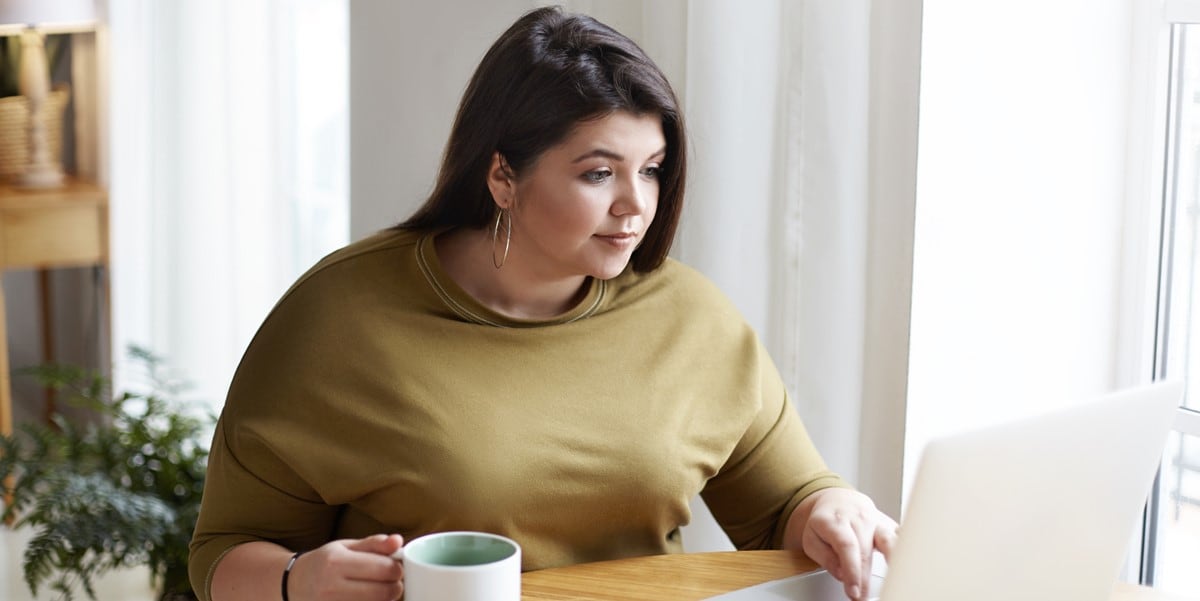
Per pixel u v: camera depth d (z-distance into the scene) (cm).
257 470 145
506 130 142
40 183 391
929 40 180
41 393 452
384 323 148
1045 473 106
